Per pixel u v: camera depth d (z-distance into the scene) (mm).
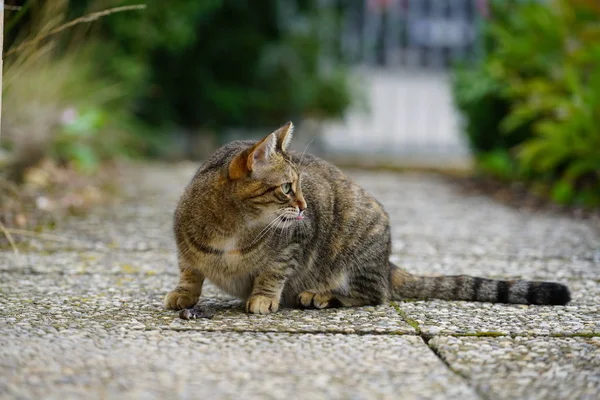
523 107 11000
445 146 18578
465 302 5176
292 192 4805
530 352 3988
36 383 3357
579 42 11102
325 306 5000
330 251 5102
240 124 18203
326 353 3914
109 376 3479
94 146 12070
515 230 8250
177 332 4262
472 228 8375
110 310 4719
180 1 14734
